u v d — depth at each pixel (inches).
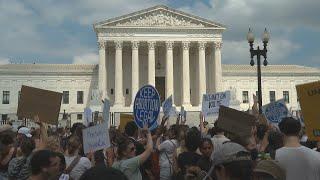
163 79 5625.0
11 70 5506.9
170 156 688.4
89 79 5605.3
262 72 5802.2
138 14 5147.6
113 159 705.6
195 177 479.8
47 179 397.1
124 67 5531.5
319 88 542.9
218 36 5201.8
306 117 551.8
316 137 544.7
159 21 5177.2
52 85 5565.9
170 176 676.7
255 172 311.6
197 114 4950.8
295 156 447.5
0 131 613.9
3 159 592.4
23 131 869.8
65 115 4945.9
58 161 403.5
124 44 5221.5
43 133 632.4
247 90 5762.8
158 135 737.0
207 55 5536.4
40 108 709.3
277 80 5841.5
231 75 5753.0
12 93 5502.0
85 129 665.0
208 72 5482.3
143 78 5590.6
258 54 1734.7
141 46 5329.7
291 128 469.1
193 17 5182.1
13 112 5452.8
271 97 5807.1
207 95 1122.0
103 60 5078.7
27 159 544.1
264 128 700.0
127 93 5502.0
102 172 210.8
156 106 668.1
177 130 737.0
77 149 633.0
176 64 5565.9
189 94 5118.1
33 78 5541.3
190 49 5438.0
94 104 4293.8
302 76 5841.5
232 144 304.0
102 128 668.1
